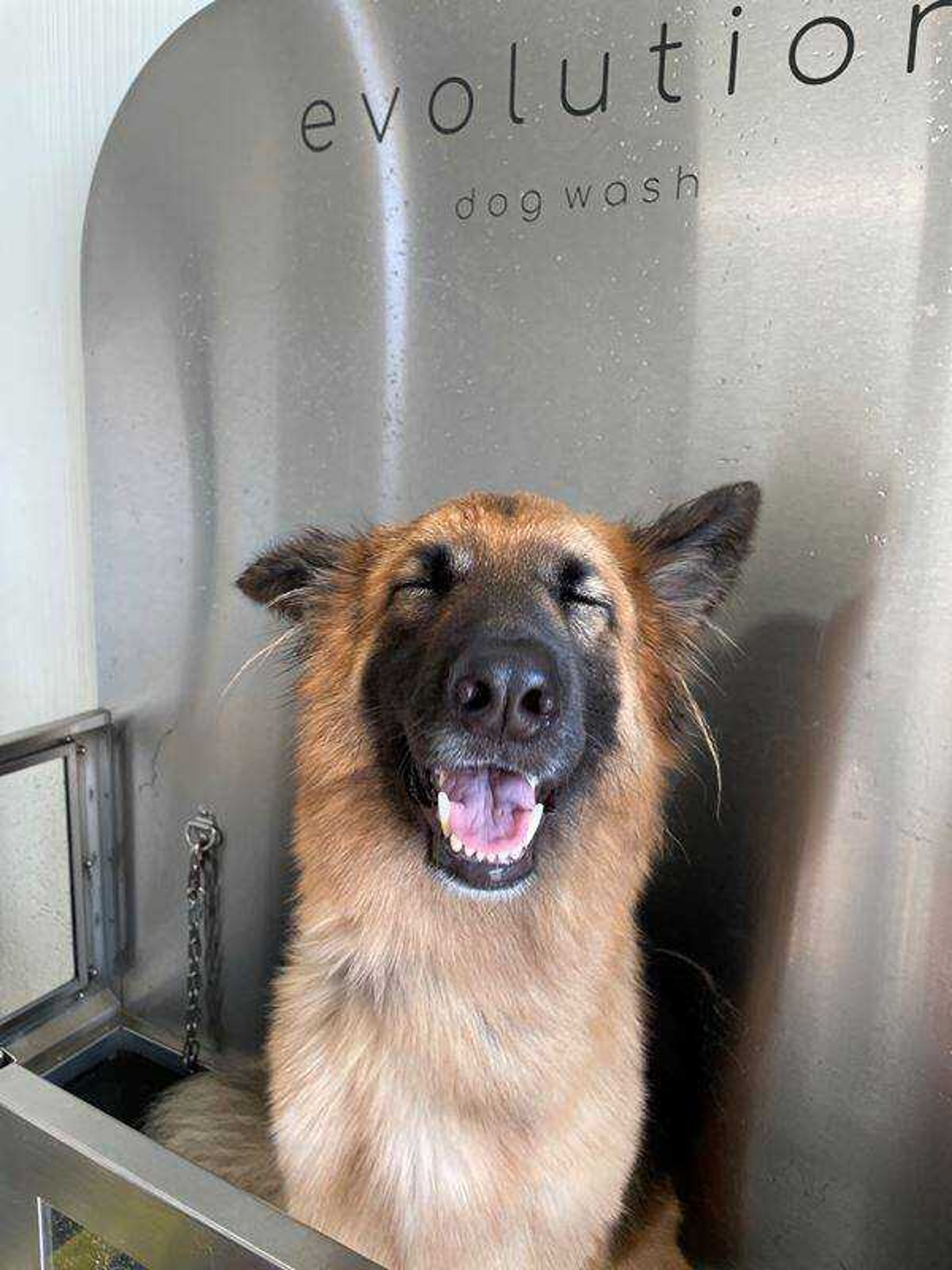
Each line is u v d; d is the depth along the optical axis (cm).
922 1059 120
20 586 209
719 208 115
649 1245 127
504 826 108
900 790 116
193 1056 173
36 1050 173
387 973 112
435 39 126
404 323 138
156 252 155
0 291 193
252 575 127
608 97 118
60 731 167
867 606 114
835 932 124
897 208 105
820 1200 131
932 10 100
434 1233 107
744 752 126
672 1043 137
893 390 109
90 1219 88
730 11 109
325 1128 112
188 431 159
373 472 145
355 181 136
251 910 168
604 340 126
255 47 139
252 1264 75
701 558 120
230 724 164
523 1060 109
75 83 174
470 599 106
